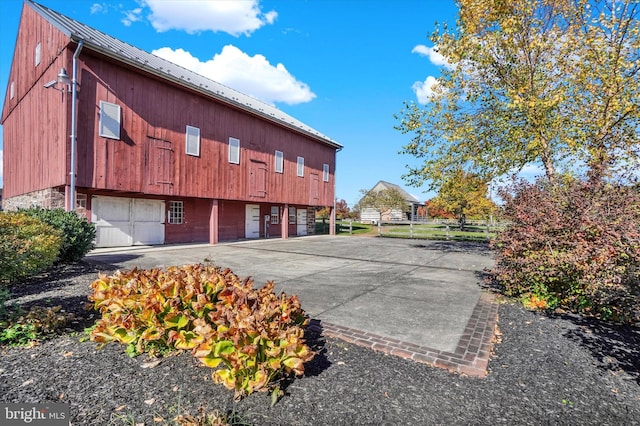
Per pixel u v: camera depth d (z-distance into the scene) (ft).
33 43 37.24
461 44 27.43
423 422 6.79
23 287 16.31
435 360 9.68
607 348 10.92
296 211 65.36
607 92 23.43
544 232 15.87
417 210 154.40
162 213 41.70
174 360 9.05
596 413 7.29
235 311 7.57
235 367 6.90
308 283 20.06
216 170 41.73
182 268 11.14
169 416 6.64
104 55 30.01
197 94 39.17
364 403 7.37
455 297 17.28
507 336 11.93
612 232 13.03
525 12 25.48
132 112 32.89
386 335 11.56
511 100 26.66
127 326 8.95
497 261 18.88
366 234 69.56
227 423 6.46
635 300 12.76
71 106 28.45
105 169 30.71
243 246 41.39
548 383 8.56
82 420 6.45
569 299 15.02
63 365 8.60
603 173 15.38
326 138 63.16
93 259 26.30
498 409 7.33
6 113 49.21
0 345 9.61
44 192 33.14
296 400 7.38
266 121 49.62
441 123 33.73
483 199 73.56
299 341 7.80
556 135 26.21
